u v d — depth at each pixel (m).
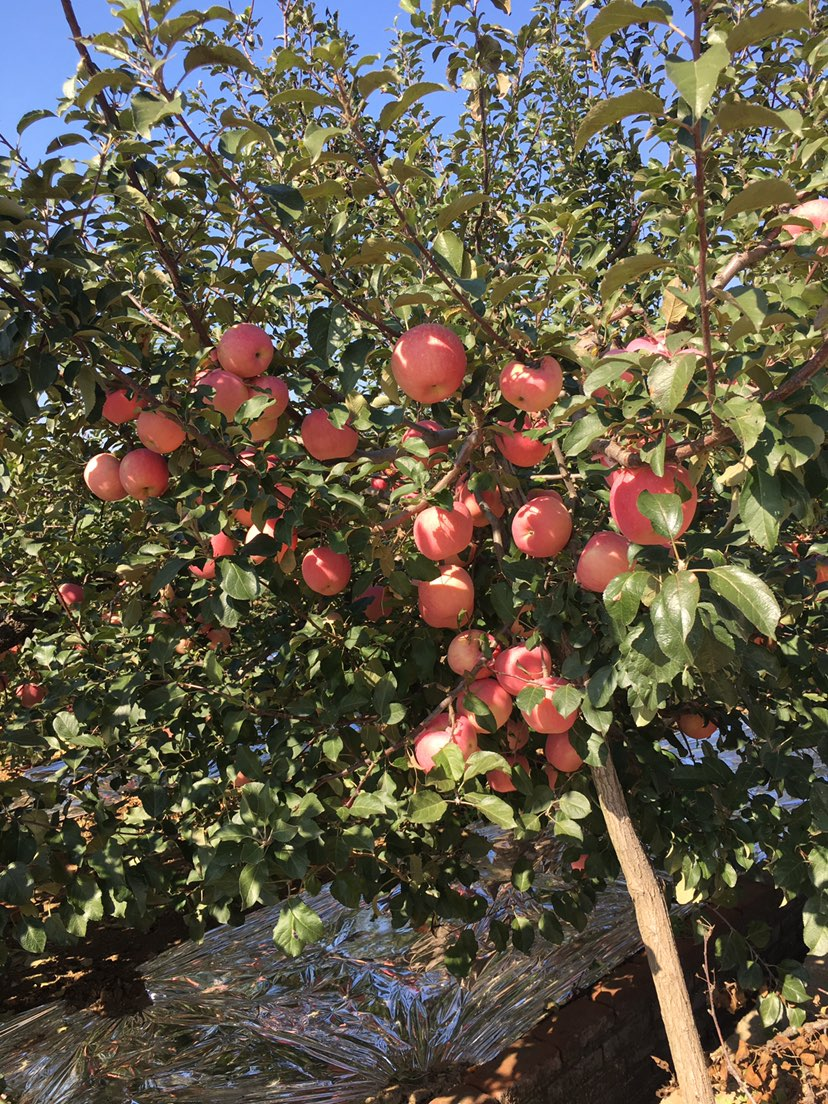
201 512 1.28
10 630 2.17
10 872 1.35
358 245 1.64
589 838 1.78
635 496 1.10
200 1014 2.35
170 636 1.56
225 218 1.50
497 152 2.43
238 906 1.76
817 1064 1.95
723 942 1.96
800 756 1.61
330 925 2.83
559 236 1.67
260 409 1.24
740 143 1.82
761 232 1.52
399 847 1.54
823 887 1.53
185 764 1.85
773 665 1.32
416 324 1.44
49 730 1.92
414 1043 2.16
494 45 2.11
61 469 1.91
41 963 2.24
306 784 1.49
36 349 1.18
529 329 1.32
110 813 1.79
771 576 1.52
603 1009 2.14
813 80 1.52
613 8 0.80
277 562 1.43
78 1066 2.17
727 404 0.97
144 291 1.48
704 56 0.76
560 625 1.33
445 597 1.43
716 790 1.74
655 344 1.22
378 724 1.50
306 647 1.71
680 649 0.94
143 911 1.61
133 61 1.13
